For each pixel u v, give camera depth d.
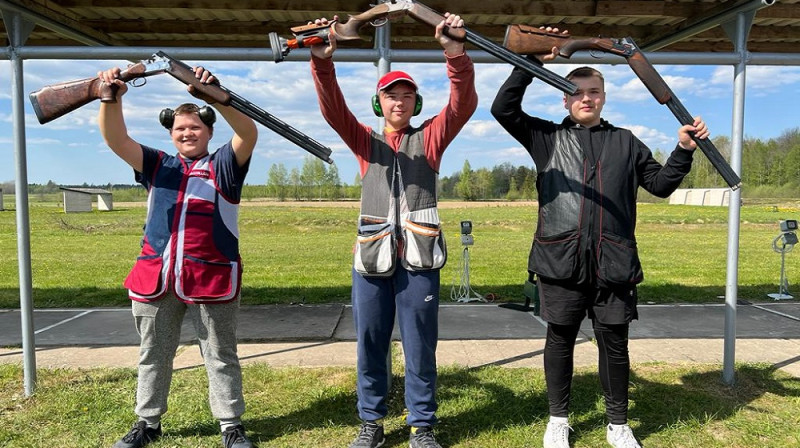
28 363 3.46
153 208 2.62
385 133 2.71
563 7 4.05
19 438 2.86
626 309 2.62
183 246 2.57
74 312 6.11
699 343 4.67
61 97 2.43
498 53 2.43
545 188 2.69
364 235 2.58
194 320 2.67
